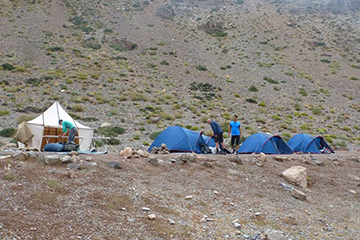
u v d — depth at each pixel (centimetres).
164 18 8662
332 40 7931
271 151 1556
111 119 2838
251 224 741
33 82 3794
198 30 8206
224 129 2827
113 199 714
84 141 1669
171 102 3856
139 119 2950
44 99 3231
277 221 790
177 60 6200
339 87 5603
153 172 953
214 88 4972
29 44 5338
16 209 579
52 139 1533
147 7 9150
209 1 10169
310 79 5828
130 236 581
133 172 911
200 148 1407
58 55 5172
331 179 1245
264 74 5944
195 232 651
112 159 974
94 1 8550
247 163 1238
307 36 8038
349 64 6669
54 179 735
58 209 617
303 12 9656
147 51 6412
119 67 5191
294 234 727
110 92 3894
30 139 1360
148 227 629
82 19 7294
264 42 7544
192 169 1055
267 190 1026
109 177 831
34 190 661
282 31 8281
